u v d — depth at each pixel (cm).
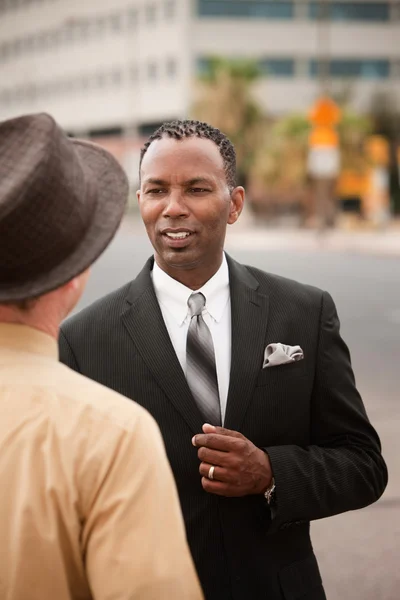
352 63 7525
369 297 1614
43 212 150
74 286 164
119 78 8031
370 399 805
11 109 9394
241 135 6288
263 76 7181
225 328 256
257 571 239
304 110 7344
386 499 548
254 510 242
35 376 154
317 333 259
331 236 4197
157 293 257
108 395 155
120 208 165
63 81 8669
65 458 148
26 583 146
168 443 242
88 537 148
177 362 246
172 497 152
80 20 8338
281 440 249
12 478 148
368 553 477
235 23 7338
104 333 251
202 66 7394
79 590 151
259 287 262
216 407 246
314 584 250
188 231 244
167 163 242
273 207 5991
